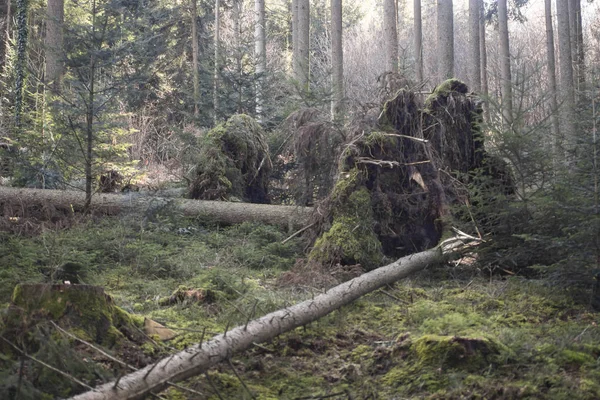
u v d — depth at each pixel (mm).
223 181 10992
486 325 5656
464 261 8281
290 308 5359
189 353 4164
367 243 8000
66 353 3980
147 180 13656
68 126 9359
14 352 4141
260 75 16281
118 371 4285
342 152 8914
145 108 23391
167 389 4172
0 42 25297
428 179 8922
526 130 7777
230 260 8320
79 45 9562
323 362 5004
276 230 9680
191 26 26562
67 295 4555
